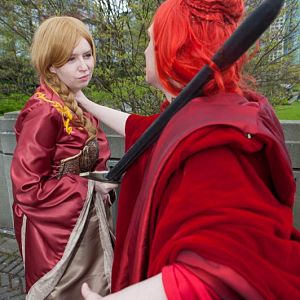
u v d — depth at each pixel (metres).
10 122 2.96
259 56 3.56
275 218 0.64
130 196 1.11
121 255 1.11
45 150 1.57
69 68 1.58
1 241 3.35
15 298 2.63
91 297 0.68
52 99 1.59
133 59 3.58
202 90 0.74
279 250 0.62
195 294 0.55
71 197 1.63
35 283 1.72
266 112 0.79
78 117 1.65
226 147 0.66
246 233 0.59
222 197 0.61
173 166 0.69
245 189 0.62
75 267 1.71
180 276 0.56
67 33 1.55
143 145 0.92
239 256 0.56
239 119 0.67
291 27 3.55
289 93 4.00
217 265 0.55
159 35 0.77
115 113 1.57
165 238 0.66
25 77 6.06
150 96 3.53
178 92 0.82
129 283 0.89
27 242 1.72
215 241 0.57
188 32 0.74
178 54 0.75
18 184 1.56
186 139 0.68
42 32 1.58
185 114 0.73
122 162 1.01
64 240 1.65
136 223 0.84
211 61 0.69
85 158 1.69
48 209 1.61
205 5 0.74
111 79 3.65
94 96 3.73
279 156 0.71
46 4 4.17
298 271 0.66
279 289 0.58
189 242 0.58
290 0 3.46
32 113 1.58
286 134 2.38
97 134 1.81
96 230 1.75
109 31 3.59
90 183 1.66
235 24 0.78
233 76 0.76
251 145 0.66
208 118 0.68
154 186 0.73
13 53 5.89
